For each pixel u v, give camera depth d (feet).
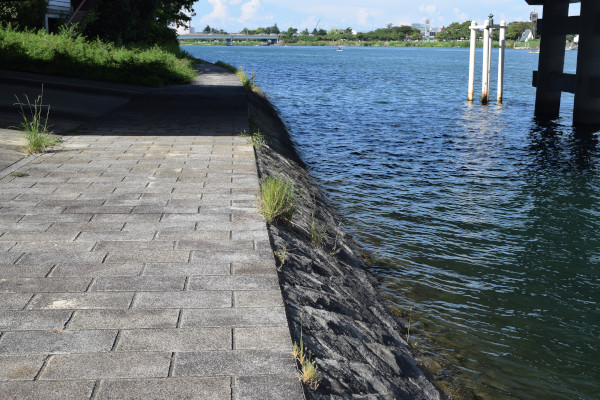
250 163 30.71
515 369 18.20
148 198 23.36
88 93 65.16
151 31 148.25
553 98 93.71
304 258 19.74
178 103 60.75
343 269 23.15
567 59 433.89
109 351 11.65
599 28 79.36
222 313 13.52
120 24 118.42
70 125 43.16
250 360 11.46
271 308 13.88
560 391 17.08
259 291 14.83
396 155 58.95
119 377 10.69
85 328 12.60
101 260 16.62
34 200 22.76
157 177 27.07
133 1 122.52
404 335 19.75
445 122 85.71
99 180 26.27
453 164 54.75
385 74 228.02
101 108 54.65
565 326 21.63
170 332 12.51
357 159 56.39
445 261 28.37
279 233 20.48
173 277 15.53
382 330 18.54
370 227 33.78
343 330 15.64
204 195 24.00
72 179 26.35
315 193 38.81
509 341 20.18
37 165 29.17
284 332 12.71
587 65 81.10
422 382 16.03
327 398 11.09
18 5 96.53
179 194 24.09
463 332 20.67
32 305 13.67
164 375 10.80
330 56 518.37
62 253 17.11
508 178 48.93
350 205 39.01
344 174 49.39
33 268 15.93
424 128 79.20
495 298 24.04
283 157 43.21
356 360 14.33
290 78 192.95
